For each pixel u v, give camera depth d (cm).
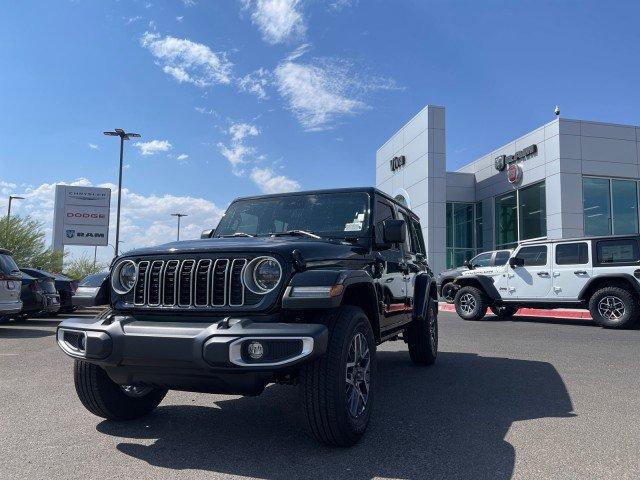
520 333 1046
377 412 451
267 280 341
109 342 339
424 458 338
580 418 432
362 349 382
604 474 312
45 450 354
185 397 512
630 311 1109
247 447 361
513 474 311
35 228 2083
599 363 693
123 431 398
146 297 364
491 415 441
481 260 1481
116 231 2689
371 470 318
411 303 599
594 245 1188
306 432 396
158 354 326
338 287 334
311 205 507
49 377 602
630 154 2270
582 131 2238
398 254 555
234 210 539
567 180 2208
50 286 1299
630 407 468
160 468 322
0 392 526
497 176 2725
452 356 759
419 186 2612
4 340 941
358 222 479
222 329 319
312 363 340
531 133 2422
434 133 2528
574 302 1208
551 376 609
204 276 352
